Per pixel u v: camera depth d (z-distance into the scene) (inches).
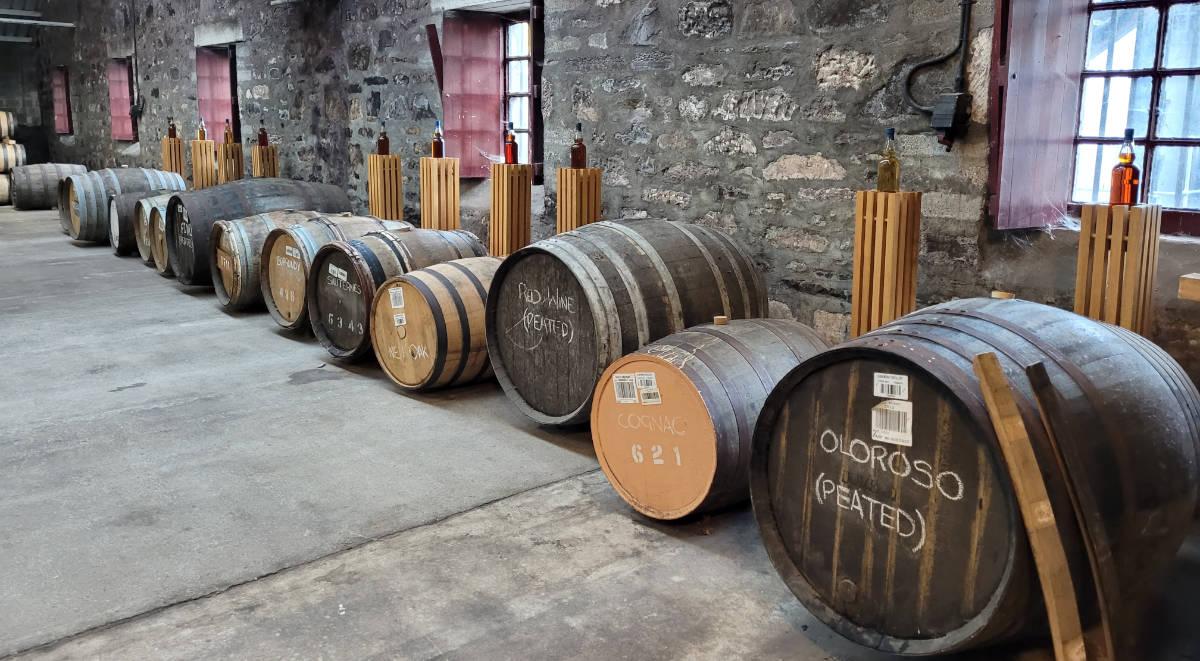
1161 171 140.1
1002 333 88.8
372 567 110.6
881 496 86.7
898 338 87.8
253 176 353.1
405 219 297.7
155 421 161.6
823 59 168.2
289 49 348.5
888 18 157.3
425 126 282.2
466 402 175.3
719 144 189.3
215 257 251.1
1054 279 142.2
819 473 91.9
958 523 80.9
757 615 100.3
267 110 370.3
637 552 114.8
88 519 122.6
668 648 93.7
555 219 231.3
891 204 131.3
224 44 406.3
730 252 161.2
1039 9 138.8
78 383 183.5
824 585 93.1
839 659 91.9
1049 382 78.1
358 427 160.1
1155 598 98.6
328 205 297.4
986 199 147.3
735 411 114.5
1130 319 115.6
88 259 334.6
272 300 229.9
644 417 121.0
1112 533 79.9
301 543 116.5
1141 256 114.8
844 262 170.6
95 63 547.5
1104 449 80.9
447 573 109.1
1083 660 75.8
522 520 123.9
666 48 196.1
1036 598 79.6
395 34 288.5
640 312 144.3
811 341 128.0
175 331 228.8
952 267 154.2
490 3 253.8
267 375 191.6
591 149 217.5
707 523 122.3
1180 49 135.5
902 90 157.2
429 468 141.7
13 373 189.5
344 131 322.7
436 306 169.6
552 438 156.0
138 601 102.3
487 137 284.0
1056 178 149.9
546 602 102.6
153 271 312.3
